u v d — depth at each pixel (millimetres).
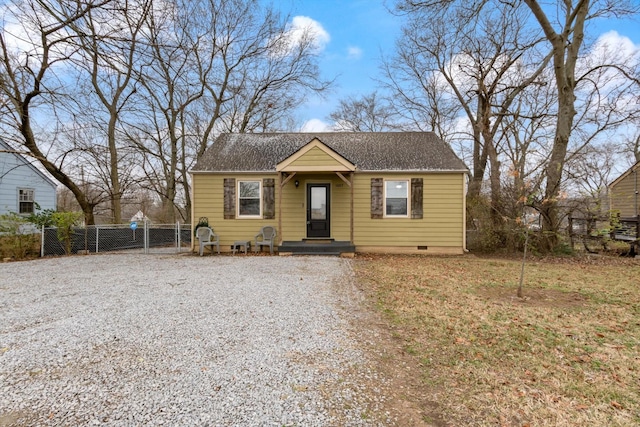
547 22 11148
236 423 2332
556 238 11336
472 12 12047
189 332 3994
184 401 2584
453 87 18344
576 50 11438
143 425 2303
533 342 3822
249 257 10820
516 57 14211
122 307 4984
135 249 13727
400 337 3939
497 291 6273
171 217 18438
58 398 2623
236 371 3061
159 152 19031
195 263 9508
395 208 12047
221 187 12141
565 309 5129
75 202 25922
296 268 8586
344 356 3406
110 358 3301
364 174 12000
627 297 5875
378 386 2852
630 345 3764
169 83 8820
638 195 18719
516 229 10812
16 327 4137
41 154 12820
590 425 2389
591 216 11320
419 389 2820
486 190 15469
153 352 3441
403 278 7348
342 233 12117
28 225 12438
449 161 12070
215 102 19281
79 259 10523
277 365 3188
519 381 2979
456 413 2498
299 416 2418
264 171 11945
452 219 11812
